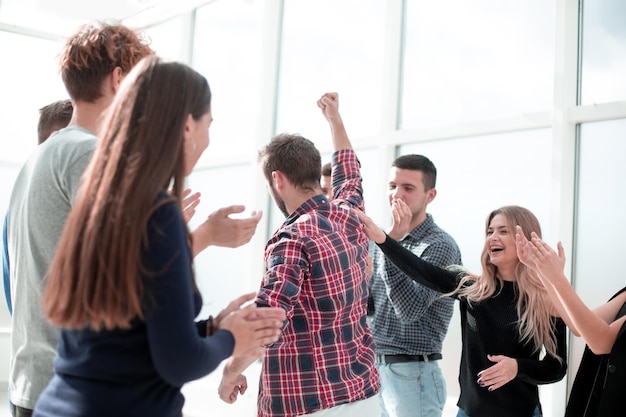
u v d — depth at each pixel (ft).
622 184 9.97
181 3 17.71
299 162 6.86
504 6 11.76
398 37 13.28
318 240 6.32
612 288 9.93
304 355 6.26
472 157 11.86
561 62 10.59
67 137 4.97
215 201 17.57
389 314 9.00
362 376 6.49
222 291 17.08
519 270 7.64
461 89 12.29
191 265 3.98
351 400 6.36
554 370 7.40
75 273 3.66
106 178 3.70
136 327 3.71
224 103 17.65
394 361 8.84
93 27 5.24
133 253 3.55
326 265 6.29
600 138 10.26
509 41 11.65
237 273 16.76
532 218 7.87
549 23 11.13
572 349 10.02
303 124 15.48
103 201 3.66
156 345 3.60
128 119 3.81
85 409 3.65
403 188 9.36
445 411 11.30
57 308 3.65
